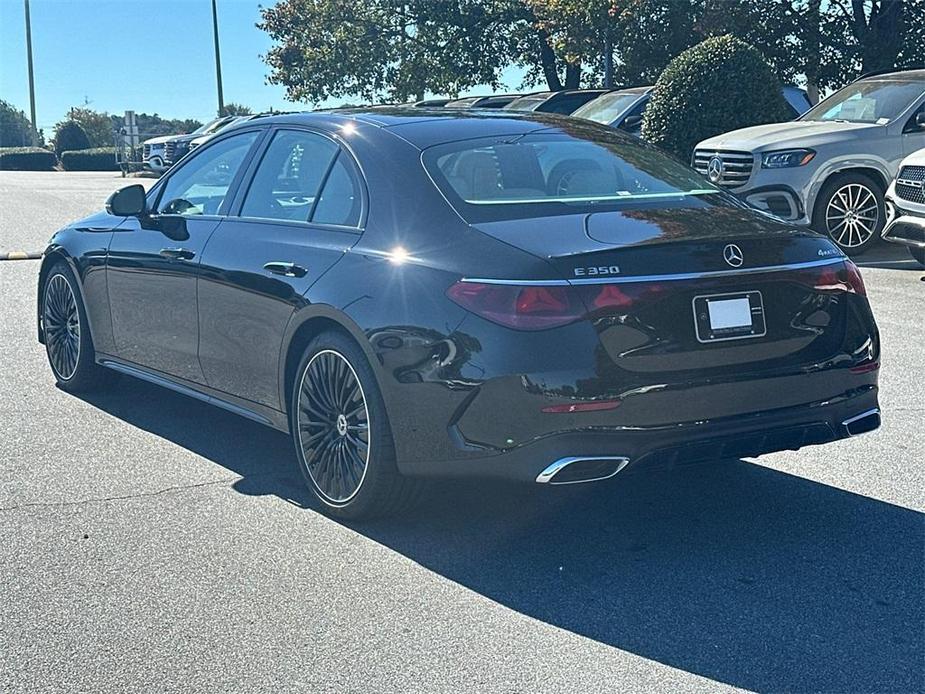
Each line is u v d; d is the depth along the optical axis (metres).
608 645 3.64
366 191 4.82
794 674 3.45
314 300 4.70
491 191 4.66
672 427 4.14
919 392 6.80
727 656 3.56
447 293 4.20
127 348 6.28
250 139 5.72
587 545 4.51
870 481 5.25
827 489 5.15
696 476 5.34
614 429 4.06
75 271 6.66
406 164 4.78
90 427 6.25
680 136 15.55
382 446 4.46
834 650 3.60
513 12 34.31
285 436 6.10
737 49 15.59
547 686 3.37
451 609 3.92
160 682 3.41
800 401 4.38
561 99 19.95
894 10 22.59
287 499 5.07
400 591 4.07
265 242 5.17
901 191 10.28
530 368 4.01
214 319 5.43
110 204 6.10
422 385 4.24
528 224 4.39
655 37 23.50
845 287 4.53
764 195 12.05
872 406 4.64
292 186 5.28
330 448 4.80
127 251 6.13
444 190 4.61
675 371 4.15
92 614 3.89
